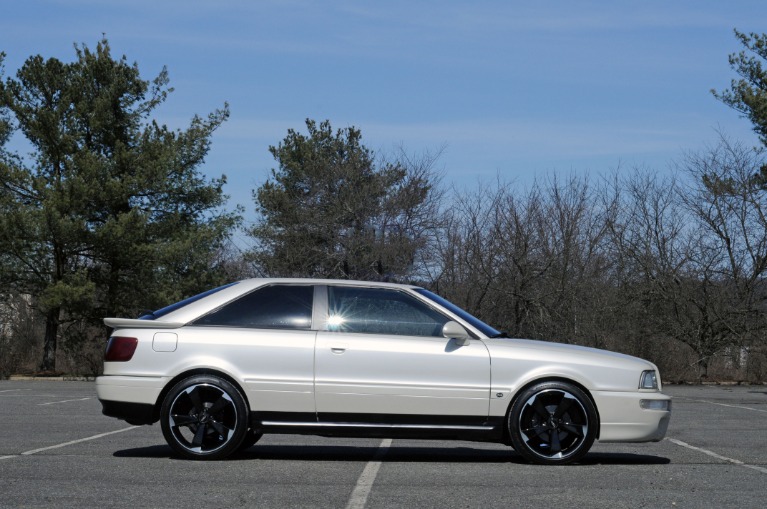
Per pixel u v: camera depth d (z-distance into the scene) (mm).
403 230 38594
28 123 32438
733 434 12195
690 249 35000
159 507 6395
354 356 8914
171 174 35094
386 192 39188
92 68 33781
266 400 8891
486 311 37250
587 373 8945
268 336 9000
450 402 8867
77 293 31391
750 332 33781
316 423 8898
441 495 6965
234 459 8984
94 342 35531
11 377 32781
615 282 36219
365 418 8875
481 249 37531
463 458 9336
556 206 37156
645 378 9047
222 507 6418
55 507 6352
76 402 17891
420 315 9141
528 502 6699
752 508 6527
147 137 34281
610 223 35938
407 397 8852
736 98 32125
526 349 9016
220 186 36000
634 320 35062
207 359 8945
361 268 38781
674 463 9023
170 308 9359
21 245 31562
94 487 7160
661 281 34688
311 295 9234
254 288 9297
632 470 8445
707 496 7004
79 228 31297
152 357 9000
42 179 31859
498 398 8867
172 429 8852
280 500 6703
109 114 33688
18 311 39812
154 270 34469
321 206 40250
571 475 8086
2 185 33156
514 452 10031
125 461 8695
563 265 36125
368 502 6660
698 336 34125
